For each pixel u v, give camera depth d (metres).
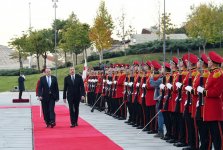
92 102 27.36
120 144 13.13
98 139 14.18
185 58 12.52
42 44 75.69
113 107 21.33
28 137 14.97
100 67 25.81
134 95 16.58
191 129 11.84
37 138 14.59
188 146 12.18
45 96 17.66
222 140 10.54
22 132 16.27
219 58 10.40
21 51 76.94
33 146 13.02
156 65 14.68
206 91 10.44
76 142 13.63
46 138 14.57
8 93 51.06
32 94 47.97
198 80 11.07
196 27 63.00
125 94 17.98
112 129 16.62
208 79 10.46
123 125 17.84
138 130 16.25
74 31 69.69
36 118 21.42
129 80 17.48
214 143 10.66
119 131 16.03
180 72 12.63
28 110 26.47
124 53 64.81
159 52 58.44
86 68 31.36
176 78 12.77
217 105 10.52
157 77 14.58
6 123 19.36
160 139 14.04
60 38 77.94
